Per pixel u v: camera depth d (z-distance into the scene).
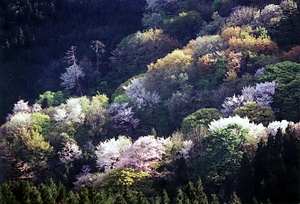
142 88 52.50
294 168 43.22
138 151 47.12
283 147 44.31
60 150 48.88
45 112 51.12
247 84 51.41
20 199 40.19
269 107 49.34
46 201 40.91
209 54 53.81
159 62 53.81
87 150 49.03
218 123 47.06
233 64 52.66
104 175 46.56
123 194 44.41
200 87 52.25
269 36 54.31
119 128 50.72
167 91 52.41
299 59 52.56
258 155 44.09
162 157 47.19
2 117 52.06
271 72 51.16
